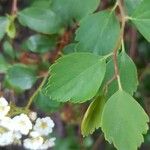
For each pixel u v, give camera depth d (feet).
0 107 0.74
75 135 1.20
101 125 0.59
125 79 0.64
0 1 1.17
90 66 0.61
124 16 0.66
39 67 0.89
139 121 0.59
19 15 0.83
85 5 0.73
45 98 0.82
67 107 1.04
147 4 0.64
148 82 1.07
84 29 0.69
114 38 0.68
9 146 1.11
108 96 0.63
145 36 0.64
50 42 0.89
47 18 0.82
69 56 0.61
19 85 0.87
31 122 0.77
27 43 0.90
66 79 0.61
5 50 0.94
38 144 0.80
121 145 0.59
